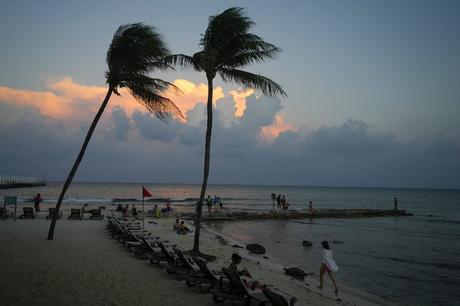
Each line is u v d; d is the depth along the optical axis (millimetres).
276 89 15336
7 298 8344
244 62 15539
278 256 19797
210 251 18578
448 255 21875
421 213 65625
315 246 24109
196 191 157000
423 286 14539
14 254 13484
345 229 36250
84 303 8320
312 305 10336
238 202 86938
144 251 13727
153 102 17375
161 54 16531
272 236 29250
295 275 14273
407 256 21422
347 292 12750
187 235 24469
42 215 30359
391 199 127250
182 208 55438
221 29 14859
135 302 8633
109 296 8977
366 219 50469
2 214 26594
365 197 141000
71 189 128375
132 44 16344
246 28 14914
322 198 122750
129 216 34406
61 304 8156
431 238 30000
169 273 11523
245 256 18188
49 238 17297
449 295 13320
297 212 49344
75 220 27609
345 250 23203
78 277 10617
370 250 23438
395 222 46000
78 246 15883
